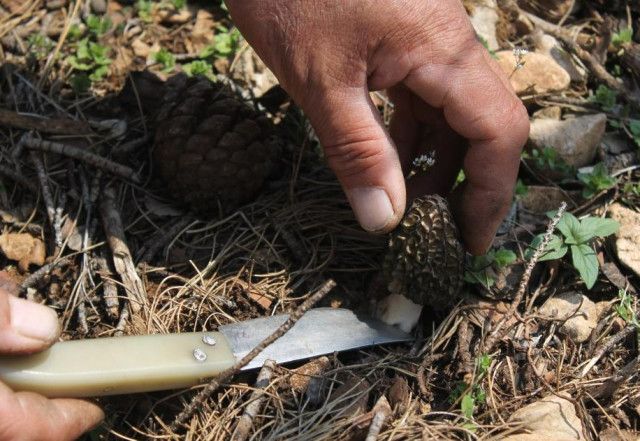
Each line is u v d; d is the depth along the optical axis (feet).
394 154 1.22
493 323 1.37
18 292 1.38
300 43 1.21
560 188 1.55
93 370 1.16
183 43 1.73
